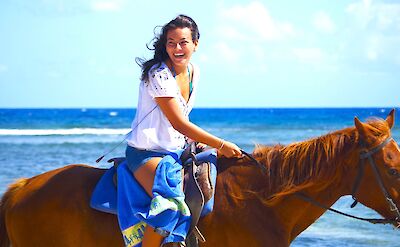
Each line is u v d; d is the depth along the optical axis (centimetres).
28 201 503
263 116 8394
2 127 4956
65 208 493
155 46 494
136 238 474
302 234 995
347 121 6194
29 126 5131
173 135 488
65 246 493
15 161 2014
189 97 504
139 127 487
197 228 470
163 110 479
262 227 469
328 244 927
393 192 450
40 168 1792
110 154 2291
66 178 511
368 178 460
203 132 479
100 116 8425
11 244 515
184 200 470
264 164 485
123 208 477
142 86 491
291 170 473
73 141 3106
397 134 3344
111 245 486
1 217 518
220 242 474
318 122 5947
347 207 1182
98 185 495
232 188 482
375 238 963
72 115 9000
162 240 469
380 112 11031
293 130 4256
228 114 9738
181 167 482
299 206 477
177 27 485
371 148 458
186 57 489
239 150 489
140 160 480
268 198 475
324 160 468
